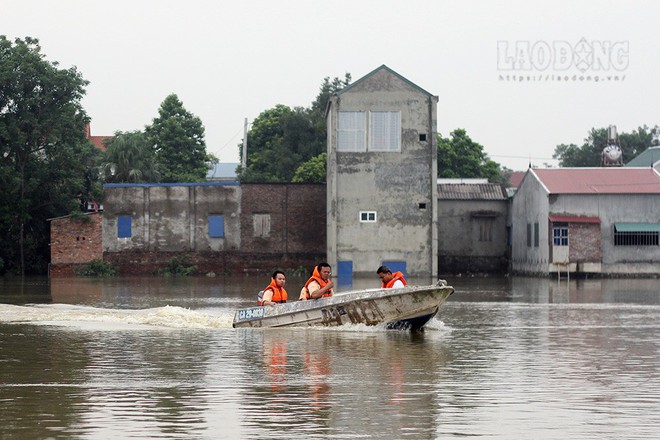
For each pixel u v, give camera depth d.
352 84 70.88
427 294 26.19
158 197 76.56
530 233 75.06
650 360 21.06
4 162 76.06
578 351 22.72
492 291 51.97
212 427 13.98
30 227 79.25
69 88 75.81
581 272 70.25
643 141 131.75
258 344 23.62
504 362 20.66
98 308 36.47
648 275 70.69
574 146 136.62
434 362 20.59
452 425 14.16
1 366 19.77
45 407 15.41
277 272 28.80
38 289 52.72
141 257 76.44
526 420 14.48
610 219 70.75
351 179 71.06
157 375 18.62
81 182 78.50
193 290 51.62
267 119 115.38
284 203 77.12
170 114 110.56
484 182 90.25
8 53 75.75
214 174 134.12
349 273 71.12
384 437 13.42
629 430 13.85
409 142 71.12
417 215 71.12
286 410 15.19
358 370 19.34
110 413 14.92
